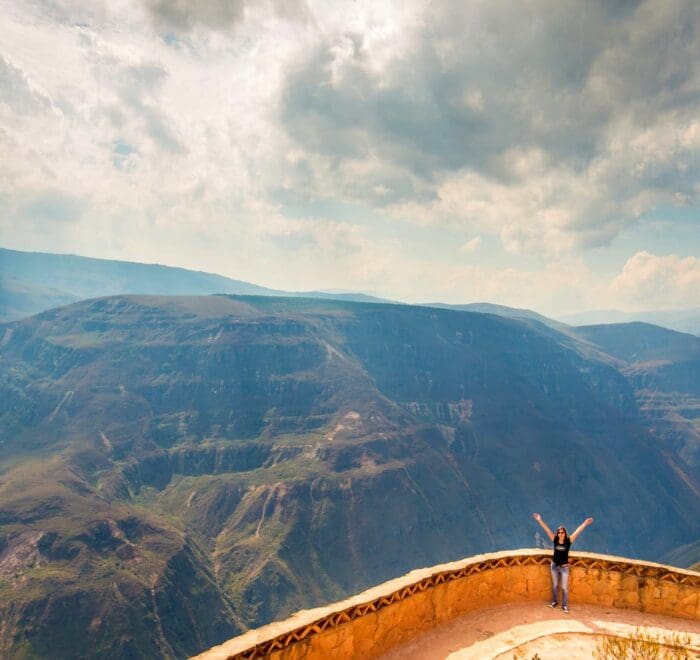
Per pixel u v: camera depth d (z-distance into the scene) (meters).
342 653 11.33
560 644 13.05
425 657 12.16
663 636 13.78
